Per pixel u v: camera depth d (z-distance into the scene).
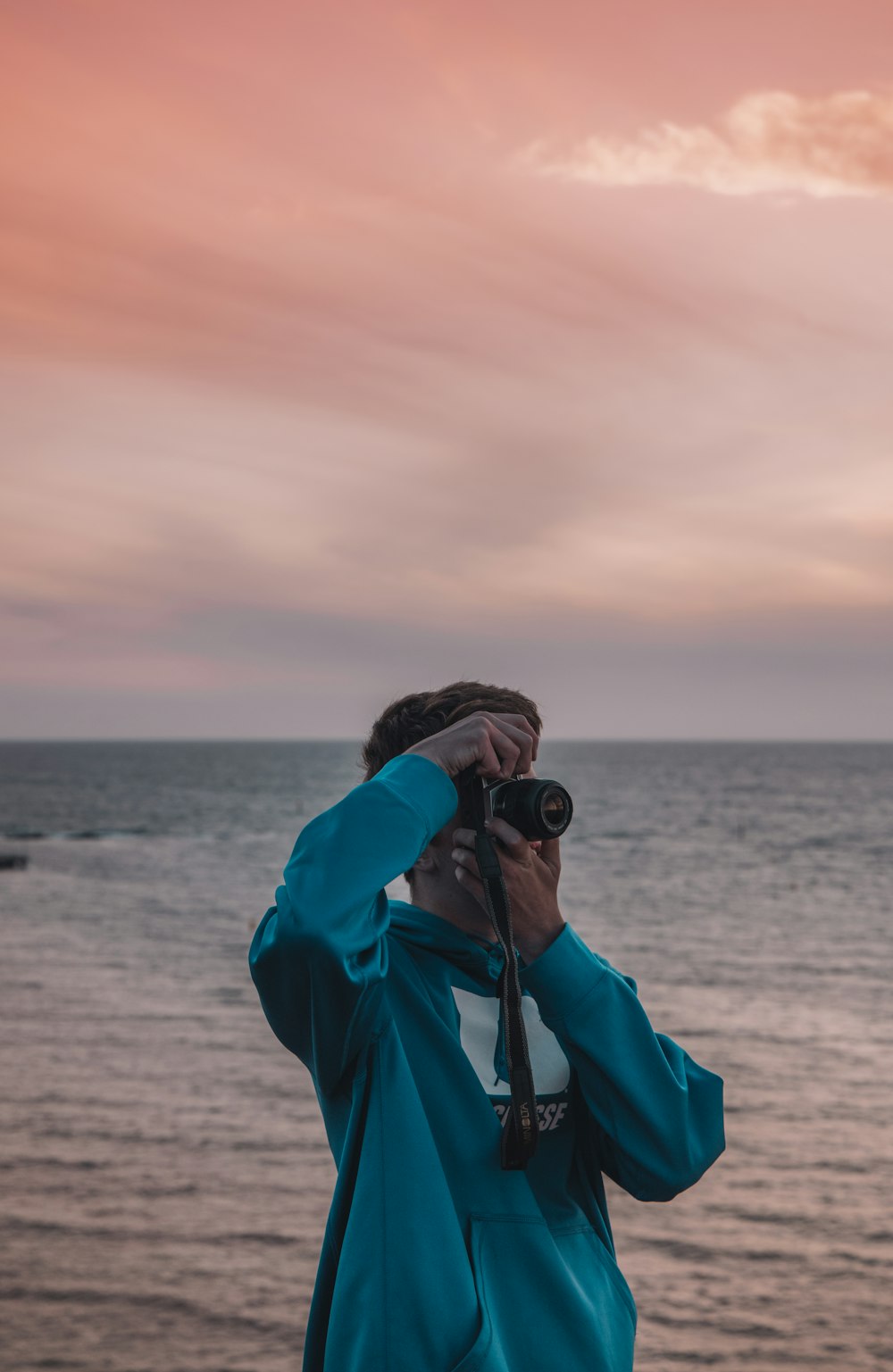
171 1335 16.70
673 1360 16.22
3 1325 16.89
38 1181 23.27
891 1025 38.56
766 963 50.47
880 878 83.81
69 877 84.56
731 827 128.88
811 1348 16.61
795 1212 22.02
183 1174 23.78
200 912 67.62
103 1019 39.81
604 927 60.25
